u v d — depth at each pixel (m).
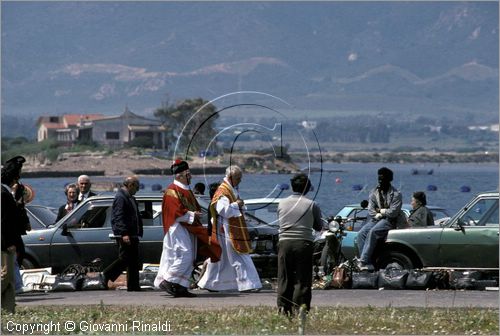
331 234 44.47
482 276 42.56
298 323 31.30
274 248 44.94
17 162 35.22
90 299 39.31
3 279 34.50
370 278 41.94
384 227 43.72
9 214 34.56
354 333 30.28
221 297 39.31
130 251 42.28
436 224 47.12
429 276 41.41
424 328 30.94
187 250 39.53
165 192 40.00
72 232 45.97
